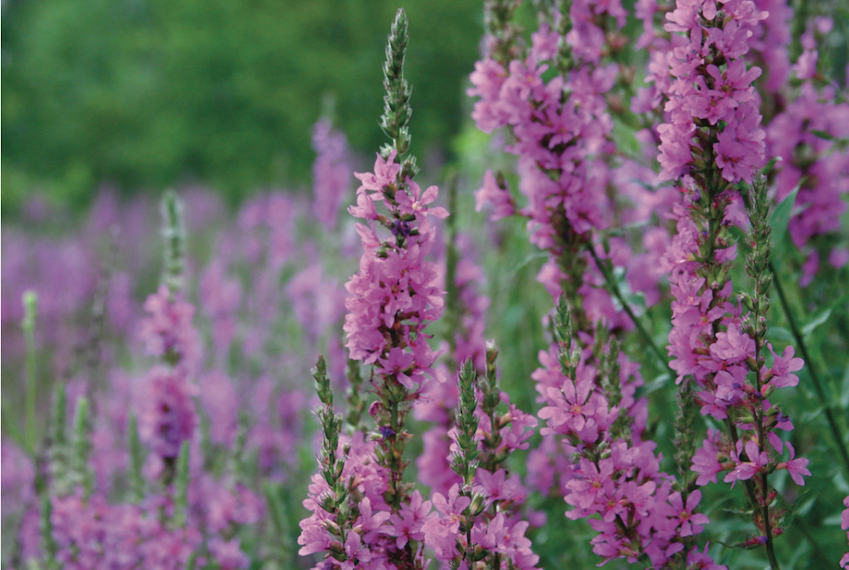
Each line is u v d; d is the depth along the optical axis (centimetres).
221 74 2566
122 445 521
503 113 259
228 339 664
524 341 415
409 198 186
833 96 320
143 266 1346
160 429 368
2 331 948
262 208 1043
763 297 182
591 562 300
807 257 328
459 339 316
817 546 253
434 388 192
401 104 190
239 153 2422
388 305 180
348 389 226
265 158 2391
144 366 719
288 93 2350
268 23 2494
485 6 279
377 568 180
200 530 377
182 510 333
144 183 2664
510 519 201
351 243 623
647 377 299
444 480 287
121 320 948
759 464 181
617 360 215
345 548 177
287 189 1180
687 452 195
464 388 176
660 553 188
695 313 190
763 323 180
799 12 331
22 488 445
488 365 198
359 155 2202
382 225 188
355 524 184
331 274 625
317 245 813
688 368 189
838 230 328
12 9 3278
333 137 649
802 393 278
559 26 267
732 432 190
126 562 333
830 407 253
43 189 2250
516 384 413
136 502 369
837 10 321
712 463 187
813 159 318
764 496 187
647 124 280
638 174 328
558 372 234
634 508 188
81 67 3125
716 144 193
